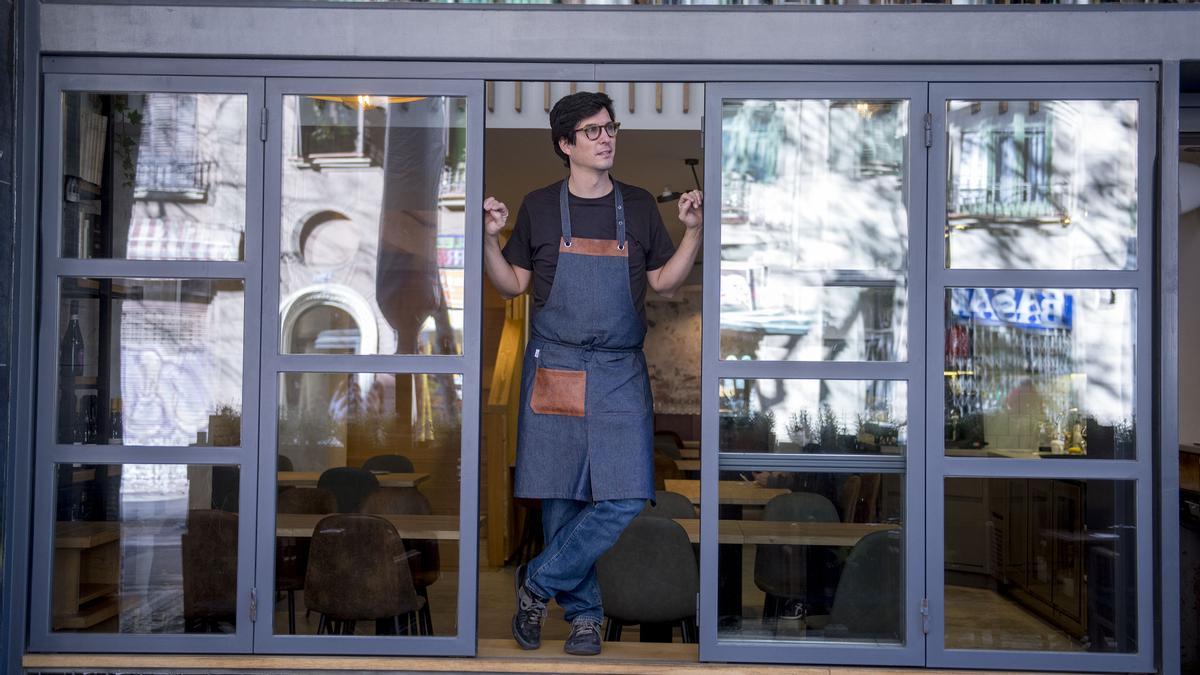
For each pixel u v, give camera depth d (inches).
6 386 133.5
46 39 137.4
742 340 136.3
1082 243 135.5
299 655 135.6
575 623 138.0
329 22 137.3
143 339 138.8
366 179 138.8
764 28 136.3
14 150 135.3
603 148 132.1
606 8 136.6
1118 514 133.8
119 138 138.9
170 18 137.3
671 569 154.5
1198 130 154.0
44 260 138.1
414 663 133.4
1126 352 135.0
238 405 138.0
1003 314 135.6
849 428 135.6
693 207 134.0
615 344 134.5
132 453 137.8
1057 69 136.2
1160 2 135.2
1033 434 134.8
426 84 138.3
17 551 135.3
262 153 138.3
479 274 137.6
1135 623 132.6
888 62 136.2
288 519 137.2
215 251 138.8
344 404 137.9
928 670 132.4
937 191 136.0
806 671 131.3
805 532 134.5
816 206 136.8
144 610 137.0
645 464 132.6
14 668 134.3
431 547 135.9
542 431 134.2
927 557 133.8
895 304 135.9
